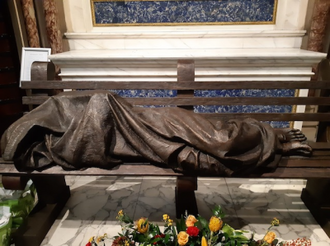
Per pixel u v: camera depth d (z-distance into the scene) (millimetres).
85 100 1418
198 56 1996
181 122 1319
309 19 2398
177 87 1603
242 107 2303
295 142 1463
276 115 1634
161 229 1596
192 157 1249
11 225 1464
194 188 1396
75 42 2410
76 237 1563
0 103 2611
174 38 2348
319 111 1812
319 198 1676
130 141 1334
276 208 1796
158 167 1366
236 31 2301
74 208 1818
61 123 1386
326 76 1703
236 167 1272
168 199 1903
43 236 1551
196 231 1016
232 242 1049
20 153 1300
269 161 1348
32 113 1385
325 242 1509
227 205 1826
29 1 2271
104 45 2406
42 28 2510
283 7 2299
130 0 2305
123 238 1098
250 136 1287
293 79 2143
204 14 2326
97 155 1300
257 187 2043
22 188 1426
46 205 1715
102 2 2326
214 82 1592
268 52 2068
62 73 2162
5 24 2445
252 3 2291
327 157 1454
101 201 1891
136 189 2033
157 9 2324
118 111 1375
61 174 1366
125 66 2121
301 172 1374
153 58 2025
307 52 2053
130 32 2336
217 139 1237
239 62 2053
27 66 1971
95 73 2156
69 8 2348
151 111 1404
